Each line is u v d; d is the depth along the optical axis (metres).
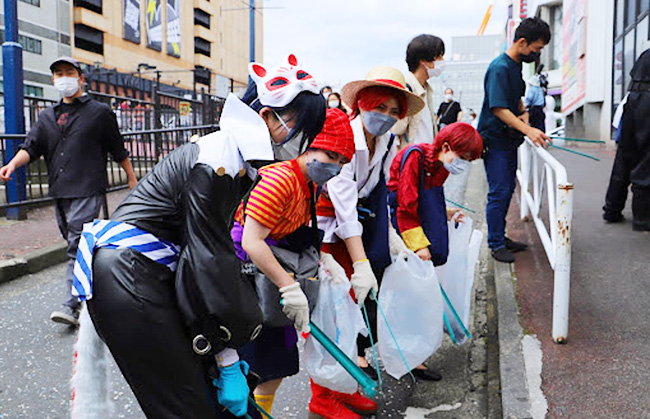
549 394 2.82
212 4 55.31
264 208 2.10
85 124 4.35
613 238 5.29
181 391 1.70
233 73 61.88
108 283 1.66
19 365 3.60
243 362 1.90
